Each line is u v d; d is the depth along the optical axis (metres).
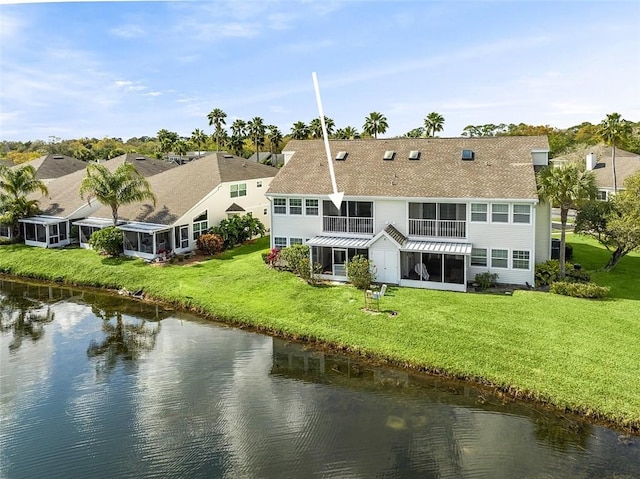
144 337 26.89
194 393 20.72
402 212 33.16
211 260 39.78
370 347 23.44
